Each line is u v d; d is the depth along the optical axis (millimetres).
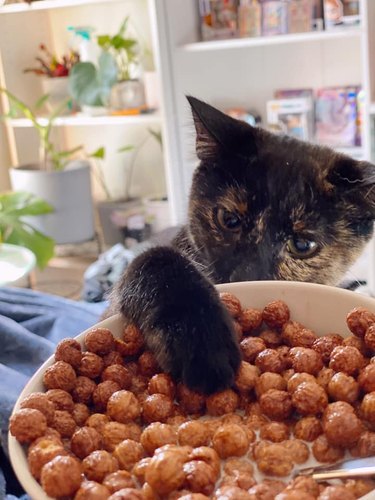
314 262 375
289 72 774
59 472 156
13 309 419
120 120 760
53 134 928
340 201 368
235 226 380
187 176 733
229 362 207
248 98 793
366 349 210
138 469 164
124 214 840
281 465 168
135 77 799
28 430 175
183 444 177
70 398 199
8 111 856
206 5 731
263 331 239
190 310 224
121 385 212
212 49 714
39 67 879
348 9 651
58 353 213
